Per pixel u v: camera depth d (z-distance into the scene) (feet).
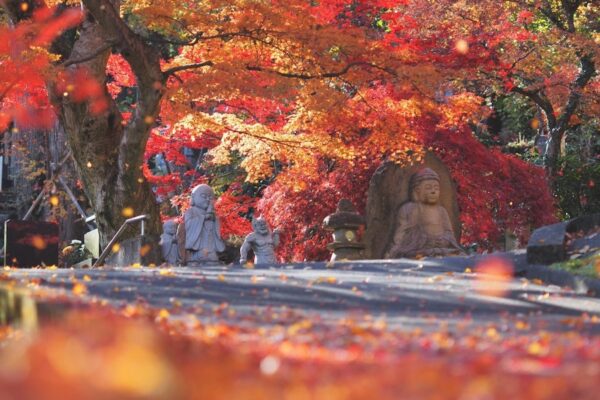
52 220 152.05
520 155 163.63
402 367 34.06
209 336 42.19
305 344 39.81
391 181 98.99
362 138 115.24
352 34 101.19
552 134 140.87
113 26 99.86
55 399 26.13
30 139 158.71
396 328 46.32
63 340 37.35
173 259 95.86
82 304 48.47
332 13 112.98
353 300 57.00
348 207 97.60
